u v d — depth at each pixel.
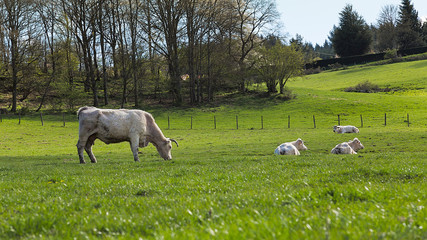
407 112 54.03
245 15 73.12
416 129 38.66
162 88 68.56
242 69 71.62
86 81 70.31
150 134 20.56
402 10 133.62
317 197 6.30
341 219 4.32
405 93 75.00
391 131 36.84
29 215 5.75
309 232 3.79
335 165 13.46
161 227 4.70
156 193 8.45
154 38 66.56
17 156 25.75
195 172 12.86
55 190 9.44
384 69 104.06
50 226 5.20
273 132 41.50
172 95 73.50
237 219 4.36
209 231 3.88
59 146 34.84
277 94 72.44
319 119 53.84
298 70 71.56
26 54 60.72
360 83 83.44
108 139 19.44
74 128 48.66
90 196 8.12
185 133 44.06
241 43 77.25
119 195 8.29
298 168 13.38
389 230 3.88
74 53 71.69
